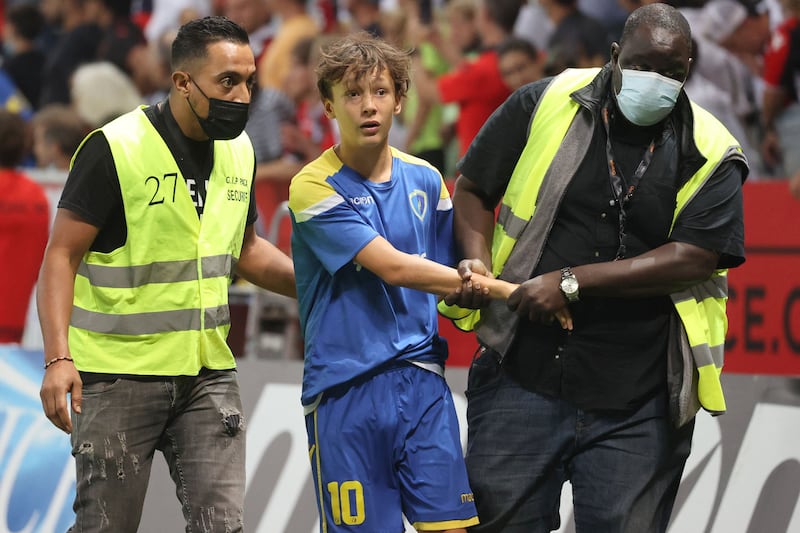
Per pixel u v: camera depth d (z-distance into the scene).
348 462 13.92
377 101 13.59
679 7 28.84
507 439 14.02
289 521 18.73
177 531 18.94
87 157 14.00
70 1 40.28
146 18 39.94
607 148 13.48
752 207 23.41
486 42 31.31
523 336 13.95
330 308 14.16
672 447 13.82
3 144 27.92
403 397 13.91
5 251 27.97
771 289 23.17
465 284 13.43
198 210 14.40
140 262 14.05
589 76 13.91
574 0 29.92
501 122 14.19
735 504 17.14
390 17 32.34
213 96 13.91
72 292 13.89
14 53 39.69
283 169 31.66
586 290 13.19
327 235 13.85
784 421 17.17
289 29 34.09
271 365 19.62
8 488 20.05
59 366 13.49
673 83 12.78
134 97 37.31
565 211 13.71
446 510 13.72
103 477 13.98
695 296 13.82
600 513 13.72
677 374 13.62
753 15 28.66
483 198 14.55
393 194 14.16
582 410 13.78
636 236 13.53
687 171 13.40
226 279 14.58
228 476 14.23
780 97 28.69
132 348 14.11
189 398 14.38
